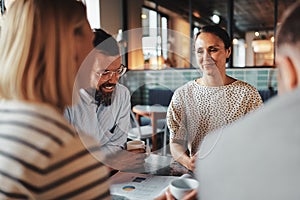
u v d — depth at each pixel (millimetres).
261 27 6391
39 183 495
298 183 277
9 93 550
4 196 497
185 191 661
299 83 352
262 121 315
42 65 543
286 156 287
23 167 495
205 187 342
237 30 6562
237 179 312
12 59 545
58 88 553
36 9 544
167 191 712
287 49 362
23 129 513
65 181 503
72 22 561
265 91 3102
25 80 539
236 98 1157
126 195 854
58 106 557
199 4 5484
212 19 5676
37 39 539
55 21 545
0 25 614
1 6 1304
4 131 523
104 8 4215
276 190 285
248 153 309
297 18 358
